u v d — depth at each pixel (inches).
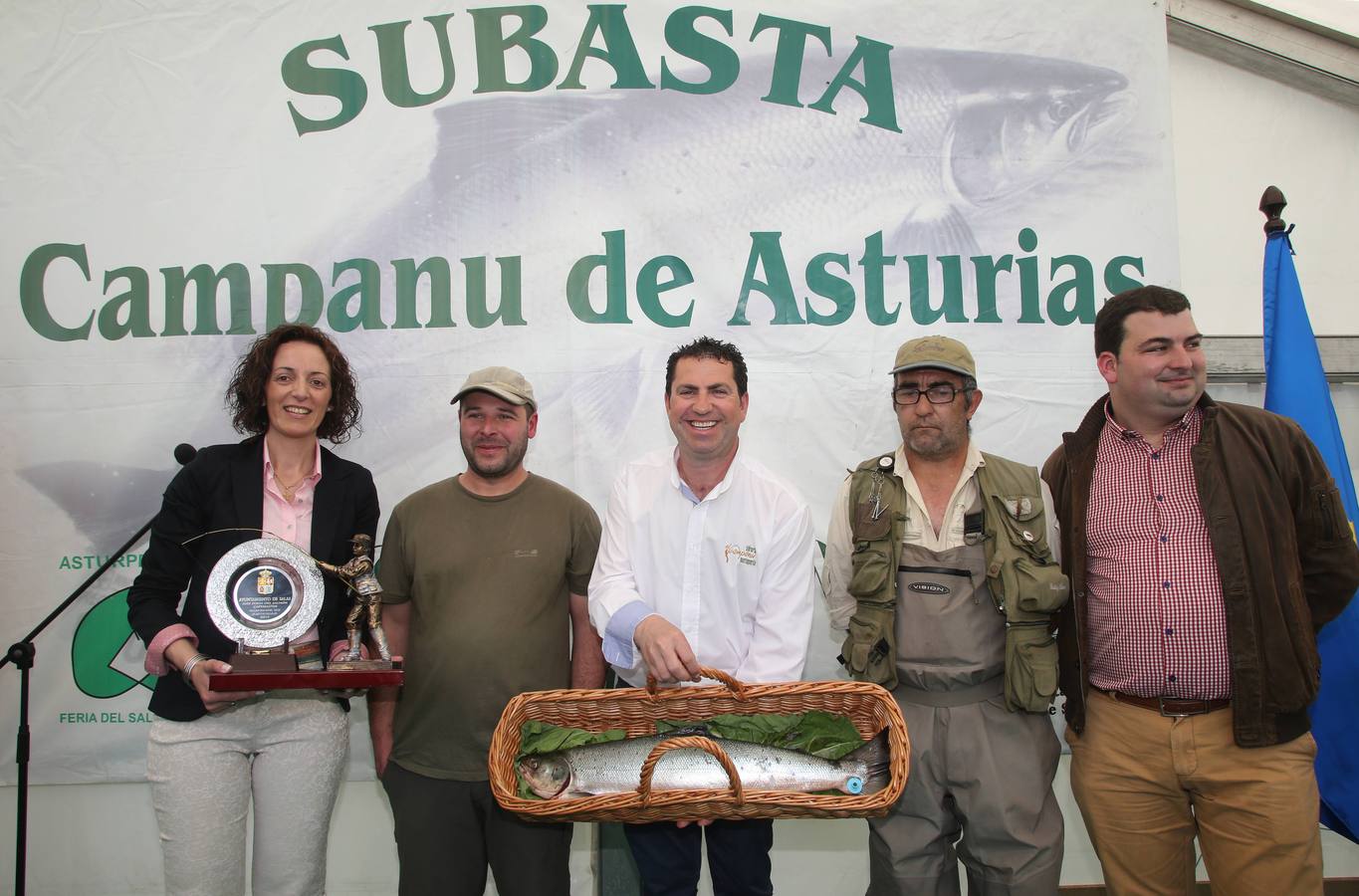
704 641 84.2
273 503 86.4
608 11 113.1
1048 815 82.7
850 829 115.9
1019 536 81.7
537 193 112.4
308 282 112.0
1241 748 78.3
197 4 113.5
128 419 110.8
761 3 113.7
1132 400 82.3
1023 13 114.7
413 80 113.2
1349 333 125.6
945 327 112.3
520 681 84.4
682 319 111.9
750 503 84.8
